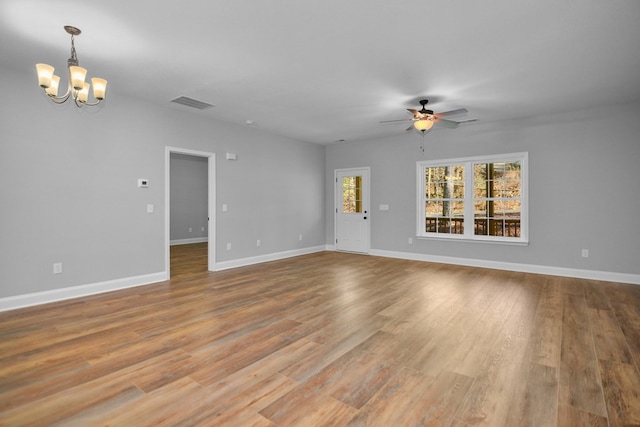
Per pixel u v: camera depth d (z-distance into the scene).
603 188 4.71
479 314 3.29
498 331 2.87
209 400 1.87
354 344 2.61
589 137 4.79
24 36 2.77
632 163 4.51
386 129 6.10
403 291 4.15
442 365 2.28
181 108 4.81
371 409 1.79
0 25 2.59
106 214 4.12
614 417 1.72
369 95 4.26
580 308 3.48
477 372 2.18
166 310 3.41
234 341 2.66
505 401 1.86
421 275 5.06
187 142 5.00
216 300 3.77
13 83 3.43
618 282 4.60
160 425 1.65
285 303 3.66
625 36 2.77
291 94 4.23
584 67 3.38
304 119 5.40
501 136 5.47
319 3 2.34
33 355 2.40
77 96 2.92
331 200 7.71
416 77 3.67
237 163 5.75
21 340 2.66
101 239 4.07
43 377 2.10
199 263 6.10
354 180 7.35
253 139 6.04
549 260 5.11
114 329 2.90
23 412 1.75
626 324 3.01
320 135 6.63
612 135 4.64
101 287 4.07
